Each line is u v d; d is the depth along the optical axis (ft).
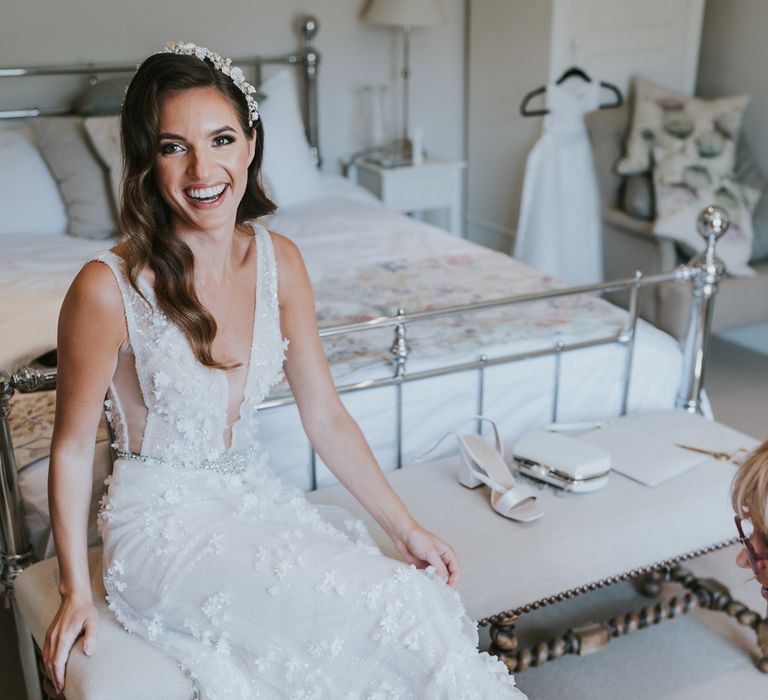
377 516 5.01
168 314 4.26
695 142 11.57
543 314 8.14
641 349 7.94
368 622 4.03
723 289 11.02
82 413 4.30
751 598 7.25
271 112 12.02
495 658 4.19
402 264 9.63
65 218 10.70
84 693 4.02
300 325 4.93
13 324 7.23
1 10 11.44
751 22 12.55
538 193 12.85
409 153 13.88
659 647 6.68
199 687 4.08
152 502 4.44
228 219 4.33
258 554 4.19
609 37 12.82
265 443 6.50
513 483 6.05
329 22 13.37
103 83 11.43
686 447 6.75
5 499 5.41
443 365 7.11
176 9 12.34
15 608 5.49
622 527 5.79
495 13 13.60
